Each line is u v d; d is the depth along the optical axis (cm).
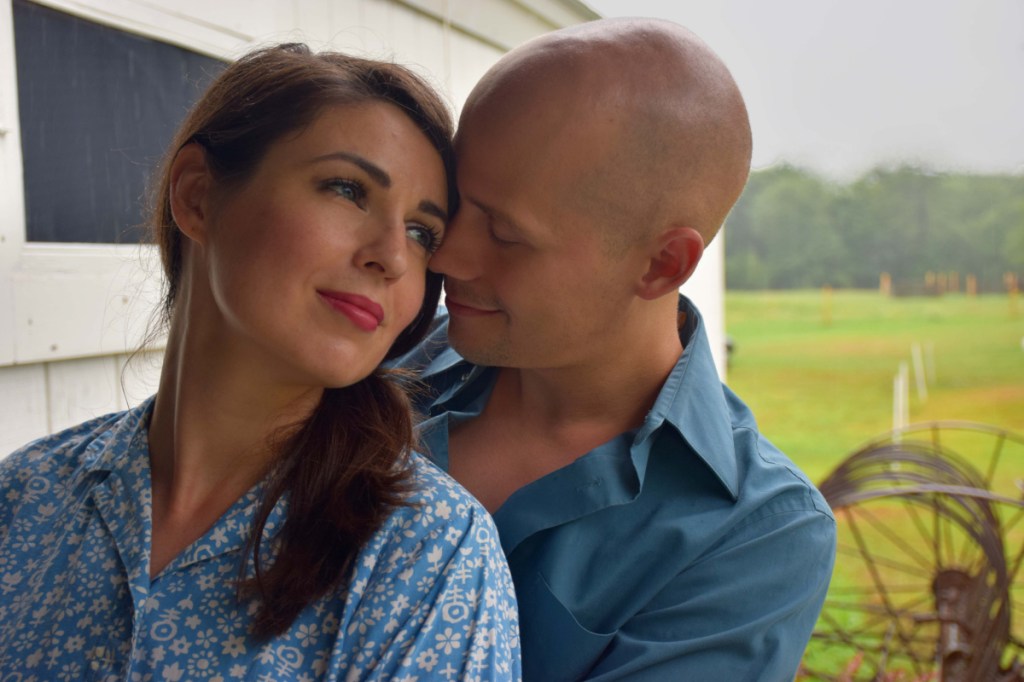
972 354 1675
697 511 119
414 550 86
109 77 166
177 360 96
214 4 184
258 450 92
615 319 123
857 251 2145
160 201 102
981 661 235
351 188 87
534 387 133
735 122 129
